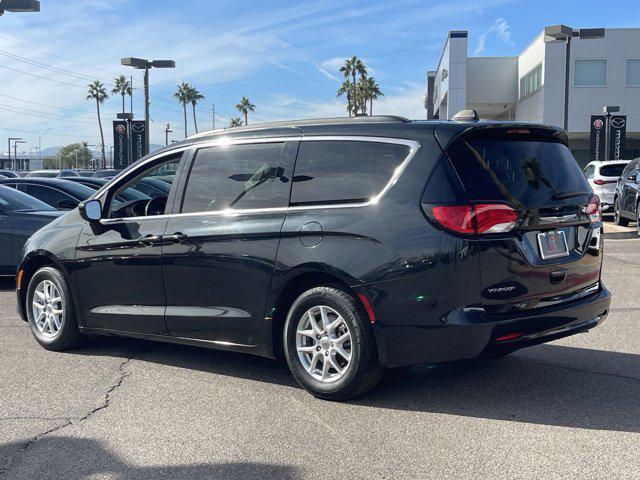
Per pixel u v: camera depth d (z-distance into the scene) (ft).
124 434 13.34
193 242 16.67
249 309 15.94
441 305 13.60
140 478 11.44
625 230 53.01
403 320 13.89
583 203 15.65
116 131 98.68
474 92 167.94
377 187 14.47
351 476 11.39
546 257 14.55
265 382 16.61
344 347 14.89
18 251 29.60
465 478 11.24
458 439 12.89
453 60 157.79
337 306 14.65
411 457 12.10
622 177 55.93
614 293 27.61
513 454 12.15
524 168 14.74
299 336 15.44
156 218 17.63
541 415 14.10
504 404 14.79
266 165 16.15
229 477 11.43
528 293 14.23
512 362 18.01
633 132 137.59
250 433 13.33
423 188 13.93
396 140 14.58
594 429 13.28
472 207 13.62
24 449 12.67
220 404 15.03
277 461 12.03
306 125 15.98
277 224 15.42
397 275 13.84
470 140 14.33
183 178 17.46
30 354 19.40
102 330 18.90
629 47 134.41
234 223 16.10
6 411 14.67
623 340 20.15
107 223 18.54
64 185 40.52
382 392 15.70
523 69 159.02
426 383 16.31
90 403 15.15
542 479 11.14
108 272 18.42
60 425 13.84
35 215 30.14
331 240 14.64
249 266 15.75
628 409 14.40
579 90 136.56
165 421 14.02
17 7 49.52
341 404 14.94
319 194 15.16
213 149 17.15
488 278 13.70
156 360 18.69
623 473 11.32
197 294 16.79
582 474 11.30
